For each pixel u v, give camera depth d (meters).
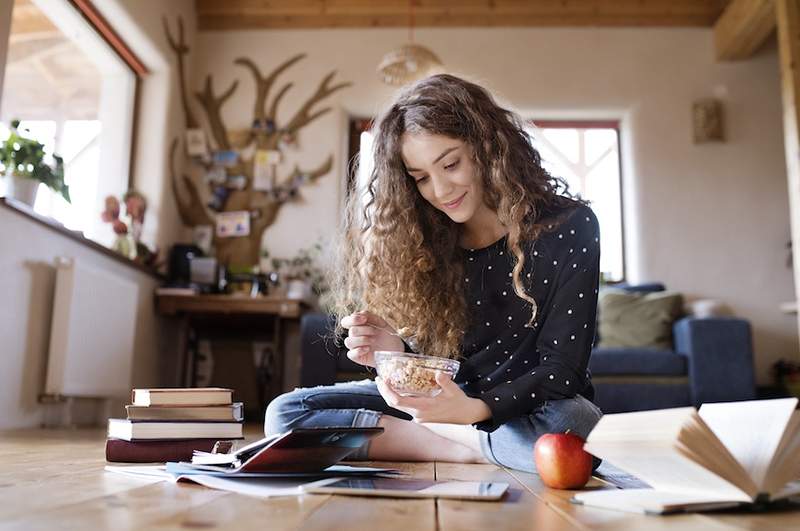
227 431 1.49
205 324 4.88
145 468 1.29
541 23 5.41
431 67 4.58
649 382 4.31
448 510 0.89
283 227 5.21
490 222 1.63
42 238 3.42
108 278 3.89
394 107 1.58
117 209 4.49
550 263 1.52
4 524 0.73
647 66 5.36
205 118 5.34
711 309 4.73
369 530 0.74
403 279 1.66
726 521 0.83
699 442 0.89
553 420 1.46
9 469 1.36
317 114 5.34
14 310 3.23
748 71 5.33
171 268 4.85
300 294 4.84
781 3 4.23
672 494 0.96
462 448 1.70
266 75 5.39
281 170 5.29
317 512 0.84
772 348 5.07
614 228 5.46
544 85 5.35
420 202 1.67
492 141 1.54
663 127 5.30
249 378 5.01
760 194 5.22
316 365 4.06
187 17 5.27
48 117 5.90
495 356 1.61
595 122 5.50
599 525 0.80
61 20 4.16
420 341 1.70
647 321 4.64
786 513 0.89
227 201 5.23
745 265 5.16
